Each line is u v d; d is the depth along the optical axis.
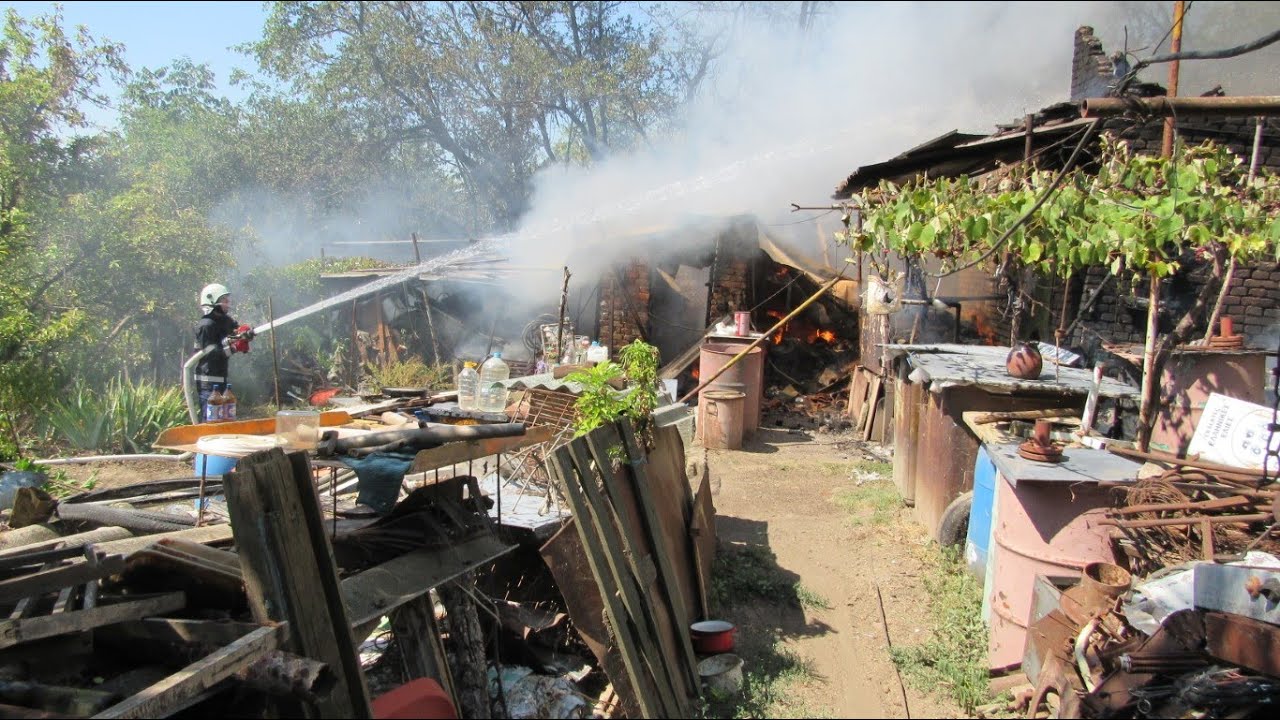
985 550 5.24
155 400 9.70
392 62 21.33
